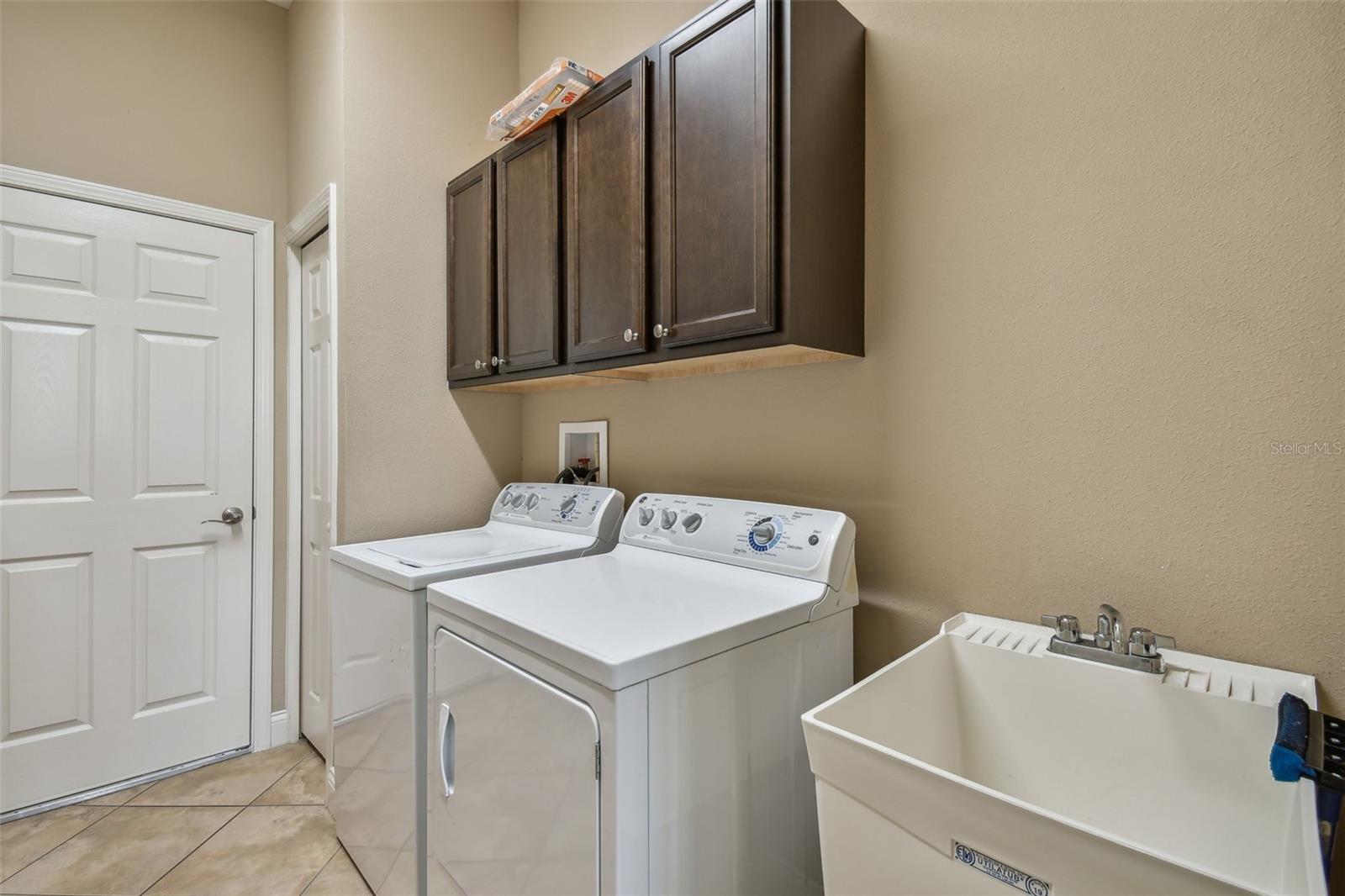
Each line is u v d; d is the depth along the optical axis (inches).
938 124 48.4
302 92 89.9
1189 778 32.0
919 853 25.8
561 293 64.2
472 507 88.2
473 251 78.4
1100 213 40.5
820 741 29.4
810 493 56.6
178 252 86.3
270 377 94.0
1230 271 35.7
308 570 93.4
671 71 51.8
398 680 53.5
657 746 33.9
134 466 82.8
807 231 45.9
